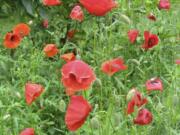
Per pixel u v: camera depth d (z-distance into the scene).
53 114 3.74
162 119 3.14
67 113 2.32
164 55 4.48
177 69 3.61
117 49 4.27
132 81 4.12
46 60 4.39
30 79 3.86
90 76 2.30
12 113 3.45
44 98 3.79
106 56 3.88
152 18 4.61
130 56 4.40
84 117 2.32
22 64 3.95
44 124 3.61
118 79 3.73
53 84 3.93
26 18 4.98
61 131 3.57
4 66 4.14
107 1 2.74
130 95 2.62
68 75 2.30
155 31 4.61
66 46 4.29
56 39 4.47
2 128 3.20
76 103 2.31
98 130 2.76
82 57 4.20
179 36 4.74
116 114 2.75
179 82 3.46
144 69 4.18
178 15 5.20
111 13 4.25
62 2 4.80
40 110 3.55
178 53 4.61
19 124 3.37
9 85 3.82
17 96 3.53
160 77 4.09
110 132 2.72
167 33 4.61
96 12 2.77
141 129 3.11
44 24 4.77
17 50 4.34
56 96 3.84
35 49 4.27
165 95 3.62
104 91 3.55
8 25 4.85
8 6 4.95
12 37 4.03
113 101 2.85
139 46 4.41
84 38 4.68
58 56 4.31
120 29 4.56
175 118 3.14
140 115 2.64
